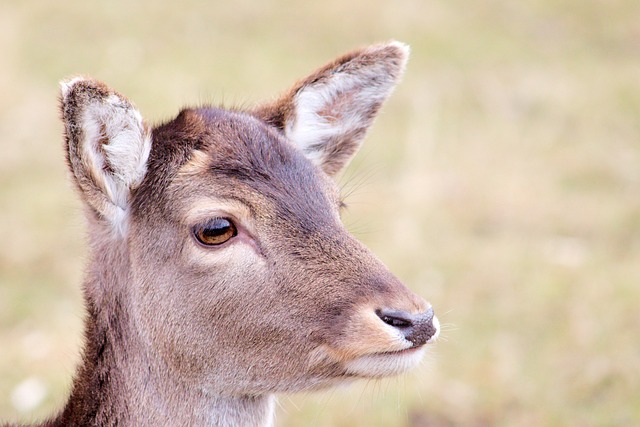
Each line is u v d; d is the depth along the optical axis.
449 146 22.56
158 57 28.53
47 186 20.97
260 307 8.49
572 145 23.16
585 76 27.39
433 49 28.64
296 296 8.42
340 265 8.45
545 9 32.19
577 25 31.23
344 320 8.30
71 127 8.45
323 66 10.08
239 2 32.31
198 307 8.61
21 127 23.39
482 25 30.77
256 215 8.55
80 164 8.61
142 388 8.88
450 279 17.11
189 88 25.73
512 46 29.34
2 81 25.66
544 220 19.61
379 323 8.19
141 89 25.67
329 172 10.52
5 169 21.53
